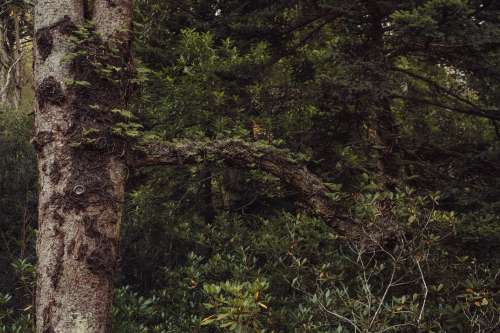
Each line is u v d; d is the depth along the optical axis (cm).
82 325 294
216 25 713
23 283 402
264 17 685
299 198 425
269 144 412
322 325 383
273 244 516
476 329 385
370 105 601
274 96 633
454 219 441
